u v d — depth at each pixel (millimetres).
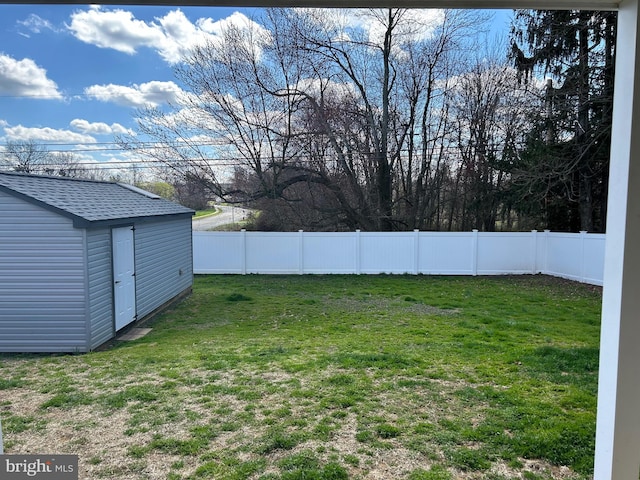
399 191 16453
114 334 6500
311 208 16156
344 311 7852
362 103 15758
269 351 5133
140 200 8758
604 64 11039
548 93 12359
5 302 5801
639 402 1725
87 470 2539
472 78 15156
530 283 10797
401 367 4332
